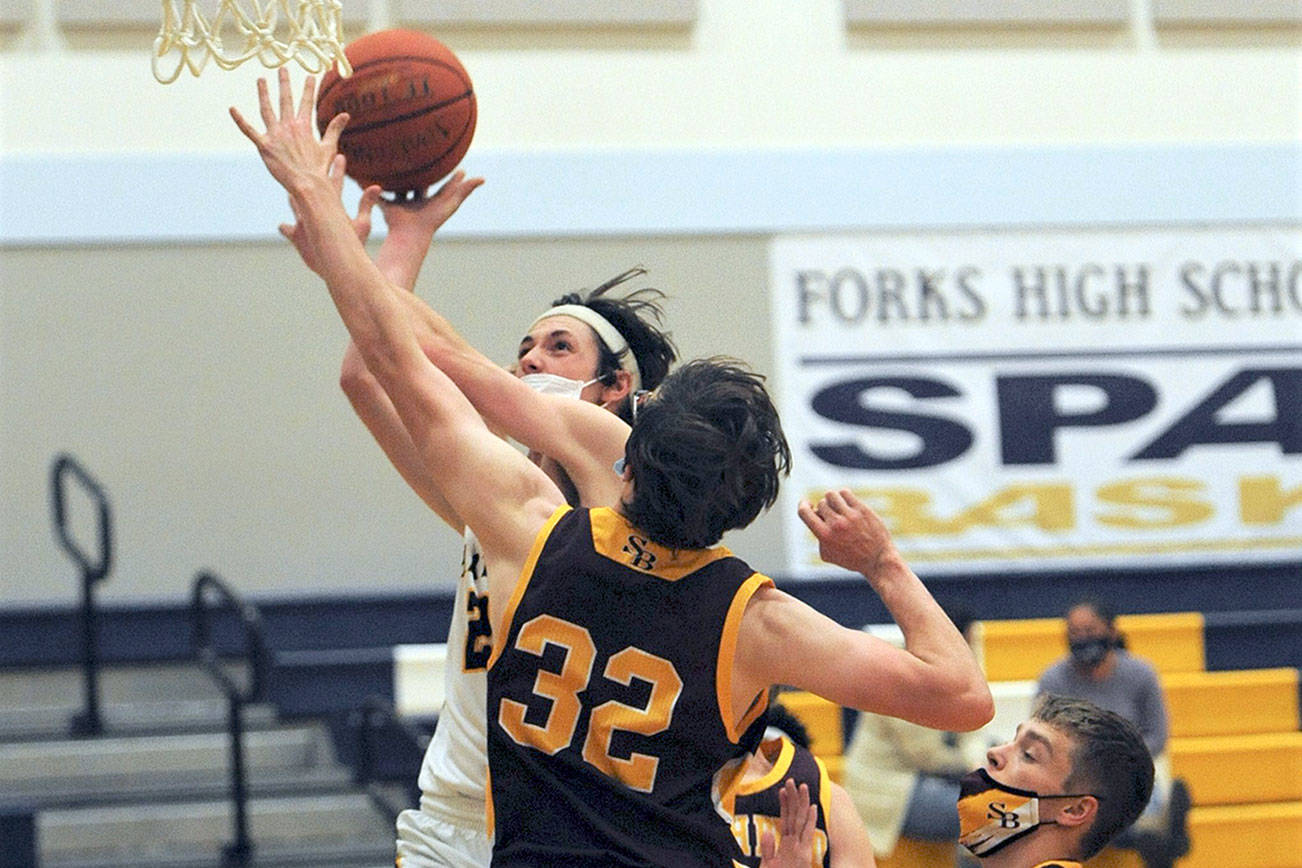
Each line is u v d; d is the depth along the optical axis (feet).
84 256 48.65
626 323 17.20
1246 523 51.44
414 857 15.79
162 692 45.83
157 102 49.42
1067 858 14.02
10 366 47.96
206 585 42.55
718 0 52.60
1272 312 52.54
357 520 48.98
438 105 15.78
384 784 42.39
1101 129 53.42
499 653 11.75
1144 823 34.22
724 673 11.56
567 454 14.49
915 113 52.85
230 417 48.73
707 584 11.72
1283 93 54.24
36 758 40.78
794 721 18.11
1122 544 50.93
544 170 50.72
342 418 49.21
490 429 14.90
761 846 13.55
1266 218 53.01
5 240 48.29
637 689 11.49
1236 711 44.60
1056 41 53.72
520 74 51.31
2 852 33.09
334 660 43.78
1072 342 51.70
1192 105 53.78
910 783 31.94
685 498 11.49
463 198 16.26
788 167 51.67
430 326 14.53
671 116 51.88
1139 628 46.52
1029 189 52.31
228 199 49.29
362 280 12.57
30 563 47.37
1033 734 14.10
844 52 52.85
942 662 11.61
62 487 42.52
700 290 50.96
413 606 47.16
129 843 39.04
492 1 50.78
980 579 48.62
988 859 14.37
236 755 37.83
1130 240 52.37
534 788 11.44
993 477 50.70
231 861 37.50
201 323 48.93
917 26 52.95
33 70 49.01
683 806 11.37
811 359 50.88
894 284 51.42
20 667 45.24
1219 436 51.72
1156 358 51.85
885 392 50.80
